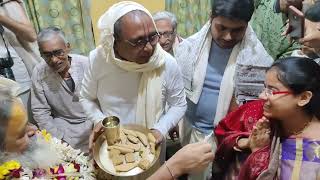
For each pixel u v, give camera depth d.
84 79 1.69
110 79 1.58
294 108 1.16
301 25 1.49
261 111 1.40
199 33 1.77
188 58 1.79
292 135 1.21
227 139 1.43
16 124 1.10
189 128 2.04
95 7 3.00
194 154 1.19
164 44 2.22
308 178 1.11
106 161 1.41
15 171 1.10
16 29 2.29
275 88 1.17
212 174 1.55
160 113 1.64
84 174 1.30
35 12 2.91
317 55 1.46
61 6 2.96
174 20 2.29
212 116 1.86
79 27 3.07
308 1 1.54
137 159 1.41
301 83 1.12
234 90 1.74
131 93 1.61
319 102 1.16
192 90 1.84
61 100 2.30
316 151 1.12
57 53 2.12
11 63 2.29
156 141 1.49
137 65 1.47
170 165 1.20
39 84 2.27
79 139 2.30
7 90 1.13
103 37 1.45
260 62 1.66
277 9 1.78
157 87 1.56
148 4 3.07
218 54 1.74
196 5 3.25
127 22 1.37
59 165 1.27
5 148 1.12
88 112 1.71
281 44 1.84
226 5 1.51
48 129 2.30
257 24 2.00
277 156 1.19
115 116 1.53
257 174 1.24
